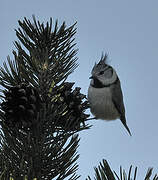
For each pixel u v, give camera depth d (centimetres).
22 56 557
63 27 600
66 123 500
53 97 529
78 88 552
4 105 492
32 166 452
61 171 472
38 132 492
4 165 445
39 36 593
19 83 546
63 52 595
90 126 517
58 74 573
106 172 380
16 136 499
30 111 483
